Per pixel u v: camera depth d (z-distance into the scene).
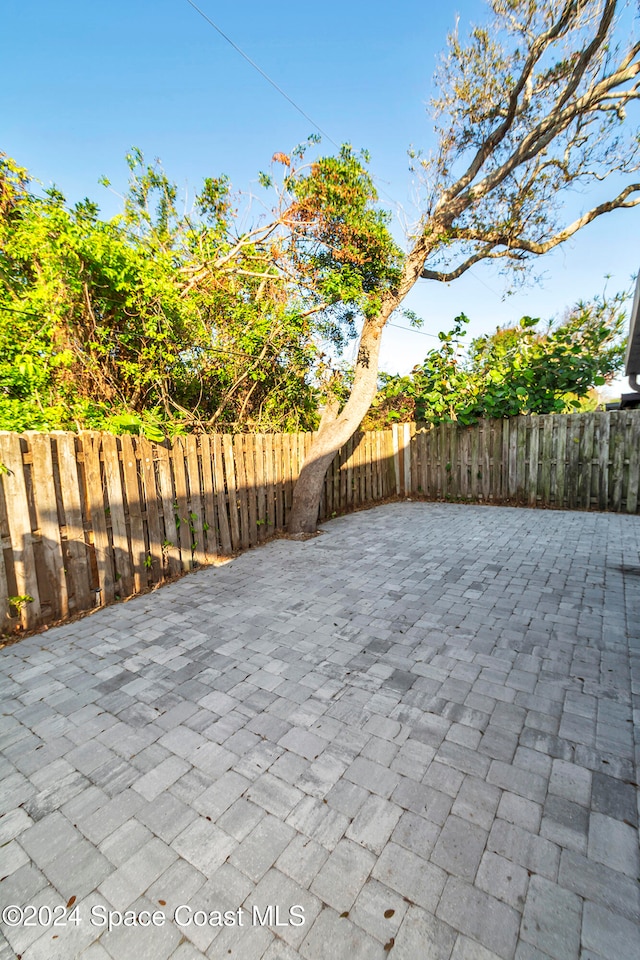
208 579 4.66
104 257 4.79
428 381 9.72
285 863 1.58
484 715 2.36
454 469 9.52
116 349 5.55
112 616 3.75
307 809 1.80
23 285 5.10
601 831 1.67
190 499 4.91
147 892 1.50
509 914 1.40
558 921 1.37
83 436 3.81
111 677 2.80
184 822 1.76
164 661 2.99
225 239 6.72
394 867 1.55
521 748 2.12
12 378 4.50
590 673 2.74
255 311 6.59
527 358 9.25
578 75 6.37
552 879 1.50
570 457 8.15
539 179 8.09
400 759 2.06
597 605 3.76
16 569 3.37
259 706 2.48
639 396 9.84
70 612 3.73
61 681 2.76
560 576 4.49
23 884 1.53
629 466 7.59
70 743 2.21
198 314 6.06
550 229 8.55
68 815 1.80
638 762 2.02
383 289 6.46
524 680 2.68
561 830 1.68
